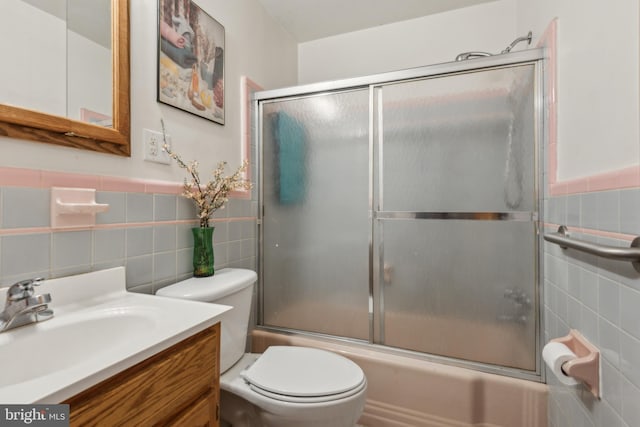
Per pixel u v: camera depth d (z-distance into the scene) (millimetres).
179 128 1258
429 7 1950
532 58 1264
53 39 828
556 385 1146
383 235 1510
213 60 1445
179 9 1250
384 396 1419
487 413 1280
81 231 884
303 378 1081
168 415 645
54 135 815
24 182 760
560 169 1114
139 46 1081
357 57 2213
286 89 1694
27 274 762
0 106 707
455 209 1388
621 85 746
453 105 1387
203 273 1250
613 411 761
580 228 932
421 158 1439
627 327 705
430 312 1431
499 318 1326
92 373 490
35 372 671
